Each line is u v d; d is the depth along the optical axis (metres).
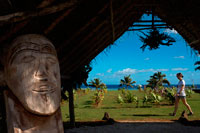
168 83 28.70
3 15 2.22
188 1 3.18
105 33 4.08
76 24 3.19
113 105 13.21
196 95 19.86
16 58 2.09
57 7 2.42
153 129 5.45
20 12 2.27
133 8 3.90
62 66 4.45
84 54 4.46
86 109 11.08
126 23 4.25
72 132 5.18
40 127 2.04
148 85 29.11
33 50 2.15
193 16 3.35
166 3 3.46
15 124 1.96
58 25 3.06
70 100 5.79
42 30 2.82
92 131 5.29
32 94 2.03
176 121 6.52
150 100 12.91
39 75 2.11
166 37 4.13
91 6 2.98
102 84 22.86
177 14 3.48
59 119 2.24
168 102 14.09
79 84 5.77
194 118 6.80
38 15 2.37
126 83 34.38
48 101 2.09
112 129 5.52
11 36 2.54
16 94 2.04
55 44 3.43
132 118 7.41
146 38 4.21
